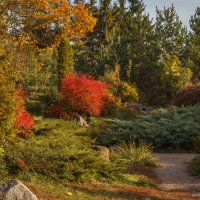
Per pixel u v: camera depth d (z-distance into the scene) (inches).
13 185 383.6
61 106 1137.4
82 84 1130.0
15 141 634.8
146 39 2105.1
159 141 925.8
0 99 621.0
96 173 575.5
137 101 1517.0
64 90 1138.7
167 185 600.4
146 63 1909.4
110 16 2500.0
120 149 799.7
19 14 1768.0
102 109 1222.3
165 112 1081.4
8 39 1105.4
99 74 1932.8
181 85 1678.2
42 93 1306.6
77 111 1136.8
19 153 547.8
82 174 546.9
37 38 1962.4
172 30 2122.3
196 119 1019.3
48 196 443.8
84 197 467.5
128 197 499.5
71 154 578.2
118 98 1430.9
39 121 845.2
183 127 958.4
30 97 1245.1
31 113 1096.8
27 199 379.6
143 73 1894.7
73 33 2042.3
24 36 1827.0
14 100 633.6
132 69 1902.1
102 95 1216.8
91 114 1144.8
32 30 1936.5
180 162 775.7
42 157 550.3
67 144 695.7
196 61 2016.5
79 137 832.3
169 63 1731.1
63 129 869.8
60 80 1370.6
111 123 1067.3
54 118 1067.3
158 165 730.8
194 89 1315.2
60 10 1963.6
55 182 516.4
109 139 946.7
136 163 719.1
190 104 1267.2
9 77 644.7
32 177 509.7
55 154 571.2
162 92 1705.2
